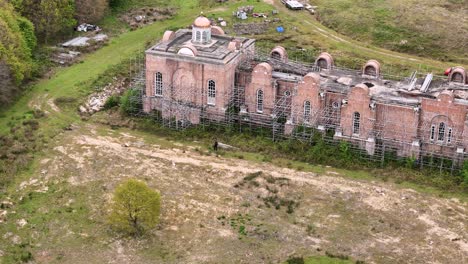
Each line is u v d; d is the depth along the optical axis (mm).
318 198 83812
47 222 79125
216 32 108875
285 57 108375
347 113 93000
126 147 95500
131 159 92312
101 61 121188
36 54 120750
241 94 102562
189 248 75000
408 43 133625
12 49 105625
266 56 111312
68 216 80188
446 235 76875
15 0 120062
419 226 78562
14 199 83125
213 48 103125
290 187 86125
